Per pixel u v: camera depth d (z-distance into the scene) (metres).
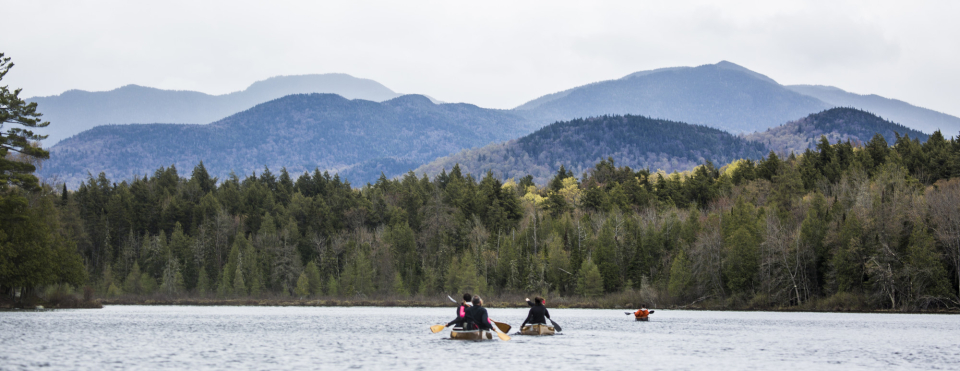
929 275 100.81
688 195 194.25
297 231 171.25
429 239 168.50
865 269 107.06
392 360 40.41
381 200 196.62
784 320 85.06
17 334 53.31
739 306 115.69
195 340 51.56
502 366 38.28
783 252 114.19
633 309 121.25
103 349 44.53
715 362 41.62
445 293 141.38
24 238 86.81
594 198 188.00
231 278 152.50
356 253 154.88
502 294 139.25
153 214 188.75
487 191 192.75
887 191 133.75
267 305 136.88
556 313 104.19
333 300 139.25
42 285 92.31
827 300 109.00
